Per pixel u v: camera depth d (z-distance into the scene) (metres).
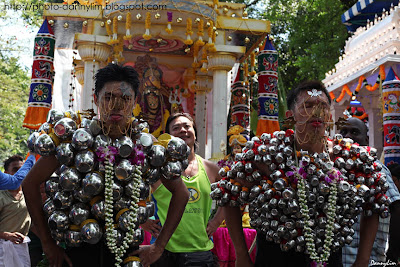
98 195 2.55
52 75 8.37
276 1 18.61
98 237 2.47
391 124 7.78
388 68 8.40
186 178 3.98
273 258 2.76
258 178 2.74
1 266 5.24
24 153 26.28
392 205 3.29
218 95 8.58
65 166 2.50
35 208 2.54
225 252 5.13
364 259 2.83
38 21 17.25
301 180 2.64
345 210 2.73
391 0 10.59
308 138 2.75
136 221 2.58
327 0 17.52
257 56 9.39
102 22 8.29
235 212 2.93
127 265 2.56
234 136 5.77
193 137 4.30
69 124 2.50
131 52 10.29
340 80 10.10
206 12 8.23
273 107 8.76
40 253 6.42
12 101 19.55
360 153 2.79
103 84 2.59
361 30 10.20
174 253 3.83
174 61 10.38
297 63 17.83
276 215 2.67
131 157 2.59
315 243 2.69
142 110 9.78
